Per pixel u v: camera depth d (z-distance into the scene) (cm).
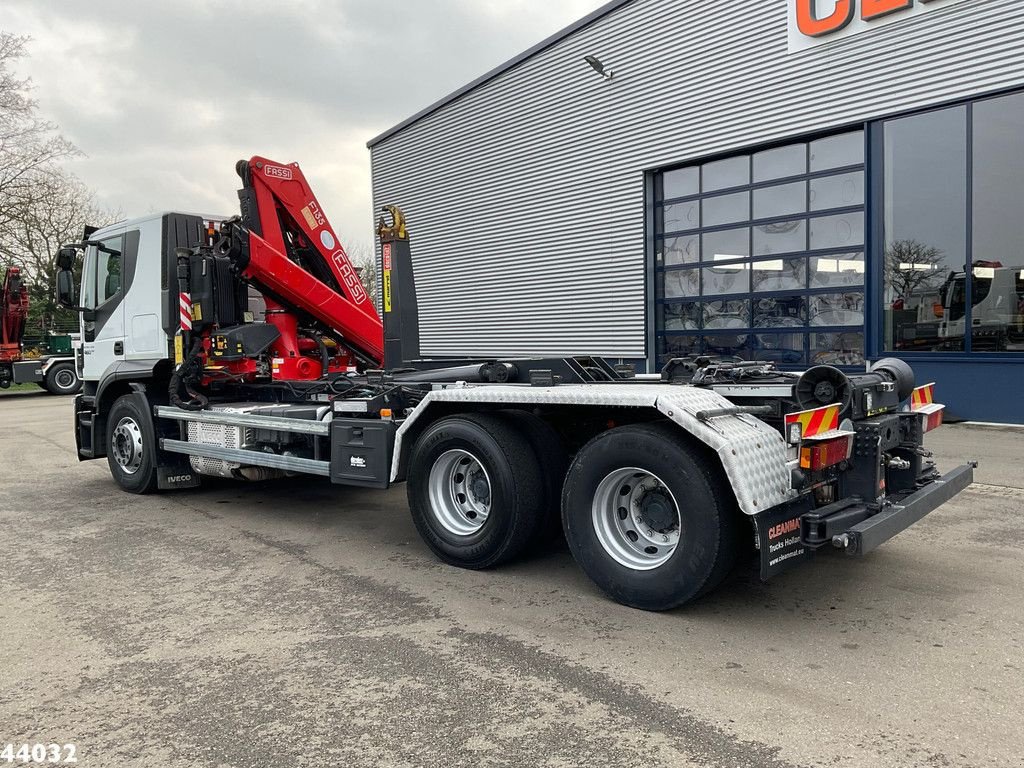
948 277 1082
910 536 544
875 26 1122
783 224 1281
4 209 2838
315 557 527
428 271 1941
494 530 468
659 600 398
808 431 377
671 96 1400
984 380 1059
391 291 708
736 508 384
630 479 421
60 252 812
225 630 392
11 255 3005
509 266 1739
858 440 407
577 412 466
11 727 296
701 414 378
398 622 401
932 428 481
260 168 761
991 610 403
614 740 278
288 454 609
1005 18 1003
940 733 279
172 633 389
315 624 399
